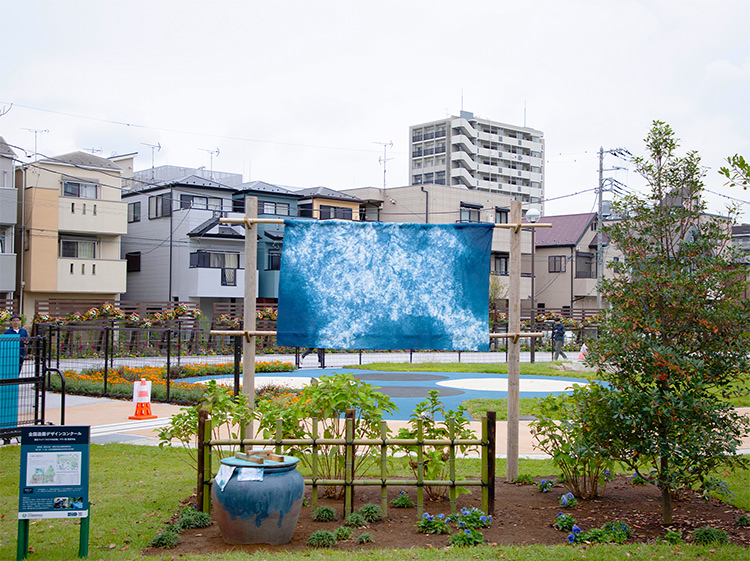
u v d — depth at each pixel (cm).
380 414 697
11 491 774
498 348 3612
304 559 525
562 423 731
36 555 544
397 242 797
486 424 667
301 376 2272
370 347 787
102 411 1447
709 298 657
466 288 794
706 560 533
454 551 551
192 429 711
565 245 5609
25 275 3381
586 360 696
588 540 593
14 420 1055
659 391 646
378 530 626
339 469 705
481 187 9138
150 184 4181
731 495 639
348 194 5222
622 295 680
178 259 4012
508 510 695
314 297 789
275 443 655
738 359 641
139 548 565
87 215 3550
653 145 698
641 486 815
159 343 2408
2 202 3203
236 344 1331
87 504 534
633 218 705
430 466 677
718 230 675
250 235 796
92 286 3550
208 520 635
